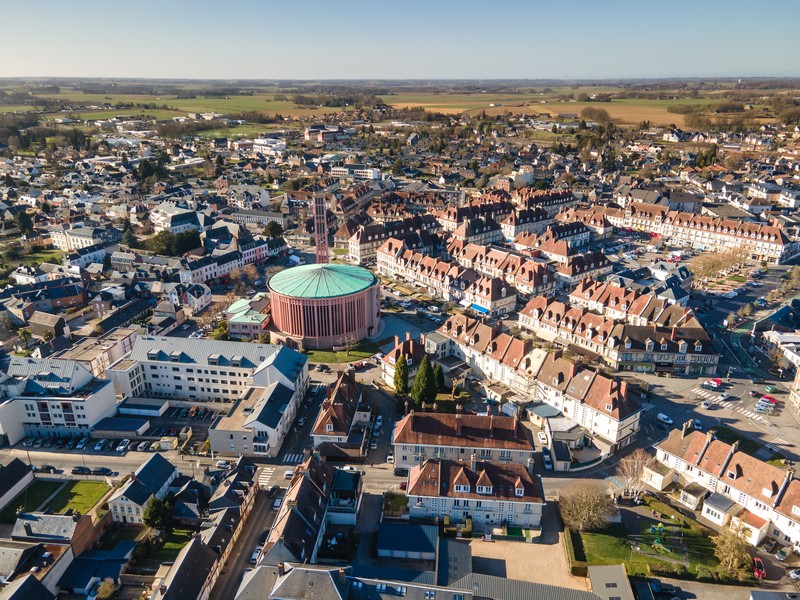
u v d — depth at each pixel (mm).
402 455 157625
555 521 142375
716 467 146750
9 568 119875
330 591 105938
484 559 130375
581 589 122500
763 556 131625
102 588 120750
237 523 137000
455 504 139625
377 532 134750
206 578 118750
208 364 194375
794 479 134750
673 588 122000
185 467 163500
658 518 141625
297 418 186625
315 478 137750
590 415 170750
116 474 159875
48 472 160750
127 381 193875
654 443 172000
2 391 177875
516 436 153125
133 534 139000
